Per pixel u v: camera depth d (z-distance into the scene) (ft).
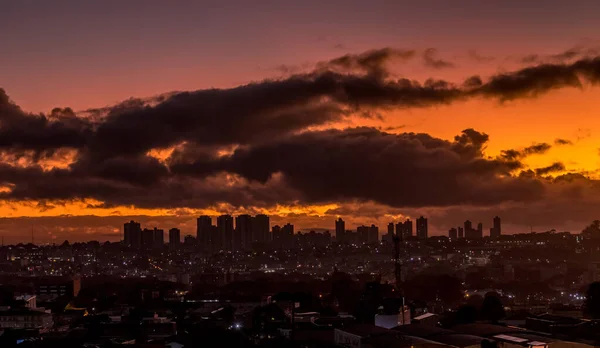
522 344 418.10
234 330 568.41
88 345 505.25
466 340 419.33
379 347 424.87
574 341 451.53
